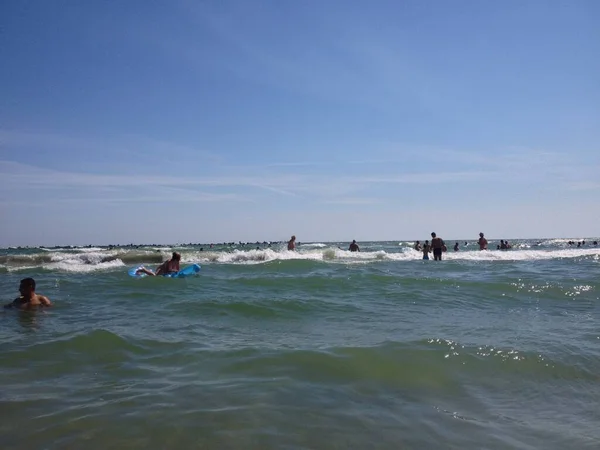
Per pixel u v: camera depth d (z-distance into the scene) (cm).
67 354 521
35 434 314
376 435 324
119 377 443
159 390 405
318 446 304
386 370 475
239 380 435
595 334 651
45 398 383
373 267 1858
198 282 1257
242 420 341
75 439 307
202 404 372
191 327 682
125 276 1422
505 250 3412
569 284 1178
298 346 560
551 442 321
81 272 1658
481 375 471
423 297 1007
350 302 929
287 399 387
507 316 794
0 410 356
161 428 325
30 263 2198
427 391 422
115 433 317
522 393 426
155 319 746
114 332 623
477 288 1131
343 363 492
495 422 356
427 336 621
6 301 952
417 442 315
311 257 2569
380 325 708
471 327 694
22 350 534
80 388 410
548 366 501
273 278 1312
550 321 750
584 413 380
